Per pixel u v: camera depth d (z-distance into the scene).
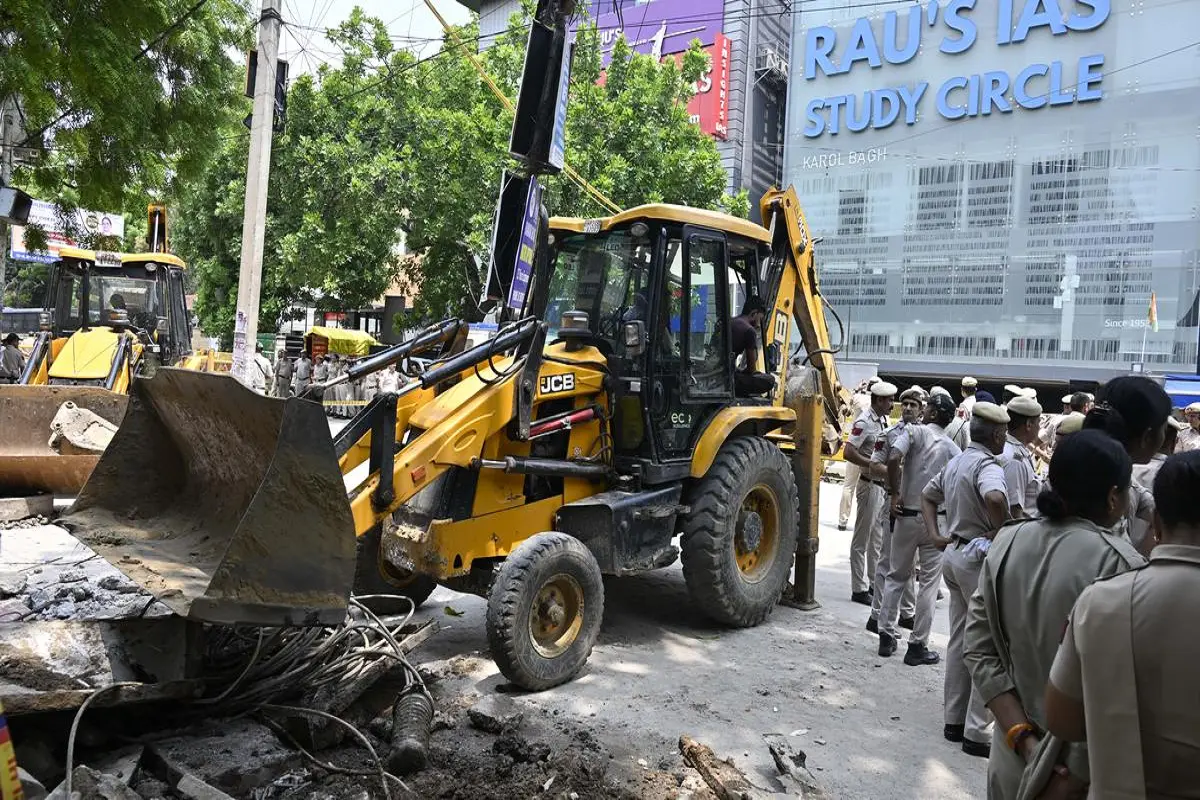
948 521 4.41
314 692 3.91
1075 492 2.38
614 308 5.92
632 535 5.42
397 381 18.23
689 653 5.54
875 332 24.12
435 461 4.62
